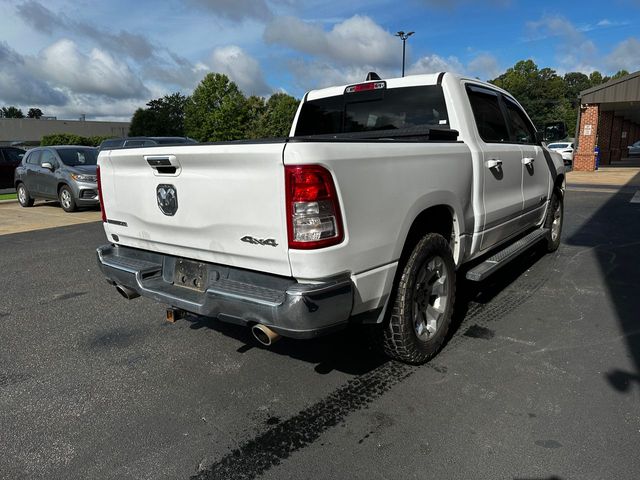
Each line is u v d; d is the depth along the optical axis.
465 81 4.18
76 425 2.86
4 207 13.95
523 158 4.87
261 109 67.31
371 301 2.89
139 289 3.37
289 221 2.51
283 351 3.78
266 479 2.36
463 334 3.96
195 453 2.57
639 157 37.81
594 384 3.11
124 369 3.55
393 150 2.92
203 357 3.72
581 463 2.38
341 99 4.62
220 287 2.86
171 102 78.88
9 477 2.43
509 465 2.38
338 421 2.82
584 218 9.34
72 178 11.85
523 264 6.03
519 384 3.14
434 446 2.55
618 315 4.27
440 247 3.41
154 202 3.24
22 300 5.22
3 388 3.31
